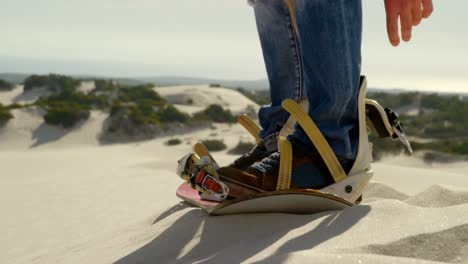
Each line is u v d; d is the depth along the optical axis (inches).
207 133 1135.6
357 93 57.8
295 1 56.7
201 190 51.6
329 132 56.4
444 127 1155.3
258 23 69.1
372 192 76.7
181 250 49.5
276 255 36.8
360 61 58.0
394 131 60.4
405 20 57.4
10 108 1168.8
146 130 1104.8
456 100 1513.3
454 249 38.6
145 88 1566.2
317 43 55.3
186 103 1683.1
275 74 68.4
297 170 56.3
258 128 69.3
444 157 804.0
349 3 56.1
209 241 49.8
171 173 232.1
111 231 79.8
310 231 45.1
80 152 737.6
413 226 42.1
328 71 55.2
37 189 195.8
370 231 42.8
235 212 54.6
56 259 64.3
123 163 533.0
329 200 53.4
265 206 53.2
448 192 61.9
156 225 60.6
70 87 1626.5
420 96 1713.8
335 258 34.3
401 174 328.8
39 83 1688.0
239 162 66.0
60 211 133.6
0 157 587.8
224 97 1775.3
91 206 135.0
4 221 128.4
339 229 44.6
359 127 57.9
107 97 1501.0
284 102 56.5
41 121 1133.1
